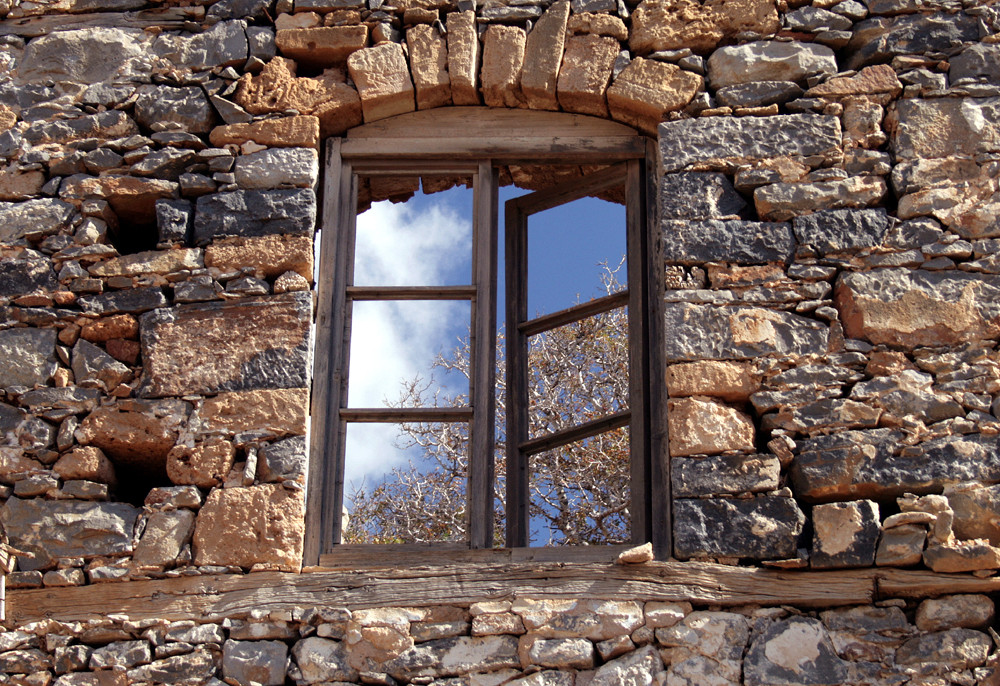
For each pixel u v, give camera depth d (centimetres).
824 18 606
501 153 611
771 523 511
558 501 918
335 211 600
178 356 562
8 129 617
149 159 602
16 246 589
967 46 596
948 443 519
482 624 500
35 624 512
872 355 539
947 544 497
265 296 571
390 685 493
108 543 528
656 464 541
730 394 538
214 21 637
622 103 602
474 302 580
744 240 563
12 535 531
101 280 580
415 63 614
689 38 609
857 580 498
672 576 505
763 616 497
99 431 550
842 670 483
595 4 620
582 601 502
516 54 612
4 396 561
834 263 557
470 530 537
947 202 564
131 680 498
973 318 542
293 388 552
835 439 524
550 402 938
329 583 514
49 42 636
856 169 575
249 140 604
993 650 482
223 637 506
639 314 573
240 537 525
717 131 586
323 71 623
